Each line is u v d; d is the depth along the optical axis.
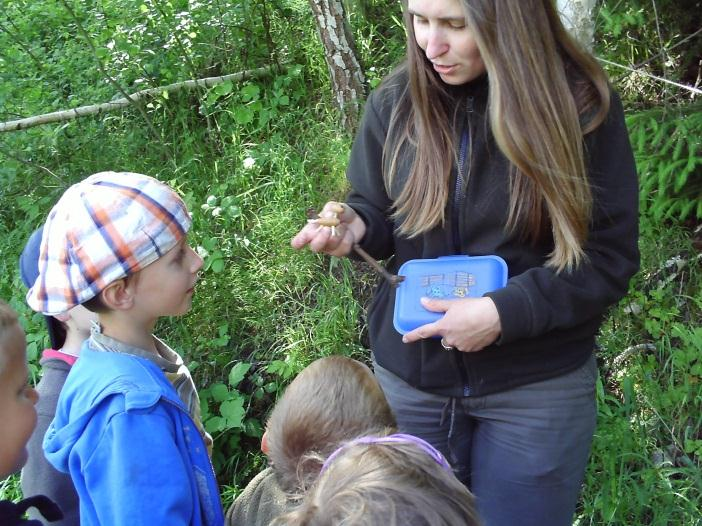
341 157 4.02
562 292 1.78
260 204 4.11
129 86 4.81
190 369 3.41
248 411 3.46
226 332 3.59
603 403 2.96
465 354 1.92
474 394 1.95
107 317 1.77
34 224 4.31
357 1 4.73
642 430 2.90
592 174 1.78
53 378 2.03
